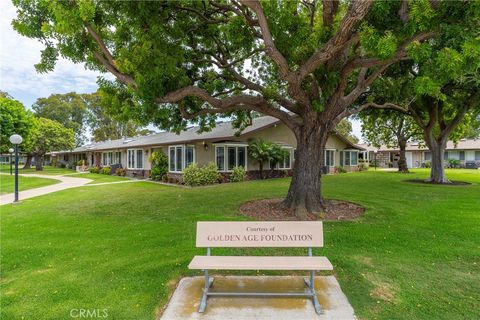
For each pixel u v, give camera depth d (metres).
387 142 28.89
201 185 16.03
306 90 7.62
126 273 4.28
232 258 3.66
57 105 52.12
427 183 15.76
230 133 18.77
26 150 30.25
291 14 7.02
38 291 3.77
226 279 4.08
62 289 3.81
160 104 7.86
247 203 9.53
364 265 4.48
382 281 3.96
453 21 4.64
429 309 3.27
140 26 6.35
